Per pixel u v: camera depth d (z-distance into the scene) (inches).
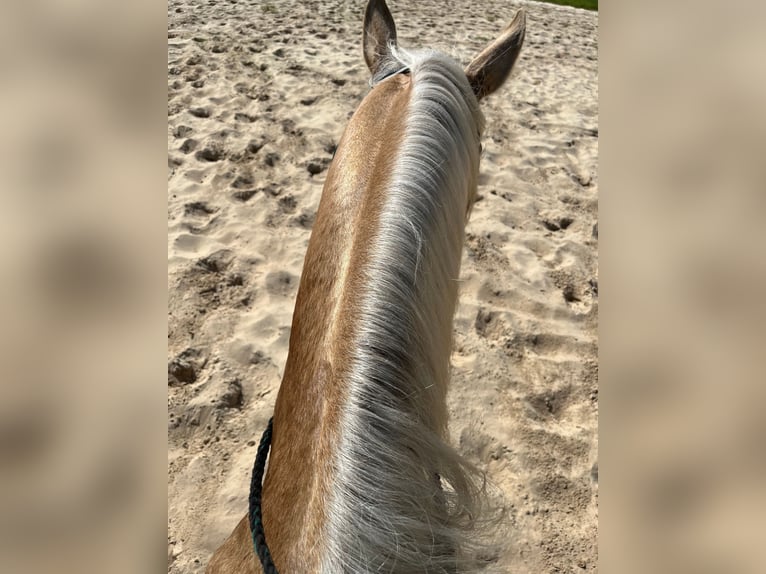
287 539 32.2
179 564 76.7
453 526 31.5
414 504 29.6
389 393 31.3
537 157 179.0
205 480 86.2
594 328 120.0
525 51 270.1
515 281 128.4
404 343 32.2
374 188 37.9
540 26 315.6
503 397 101.6
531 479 89.4
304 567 29.3
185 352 104.7
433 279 35.0
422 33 264.5
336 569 27.9
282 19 266.8
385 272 33.5
